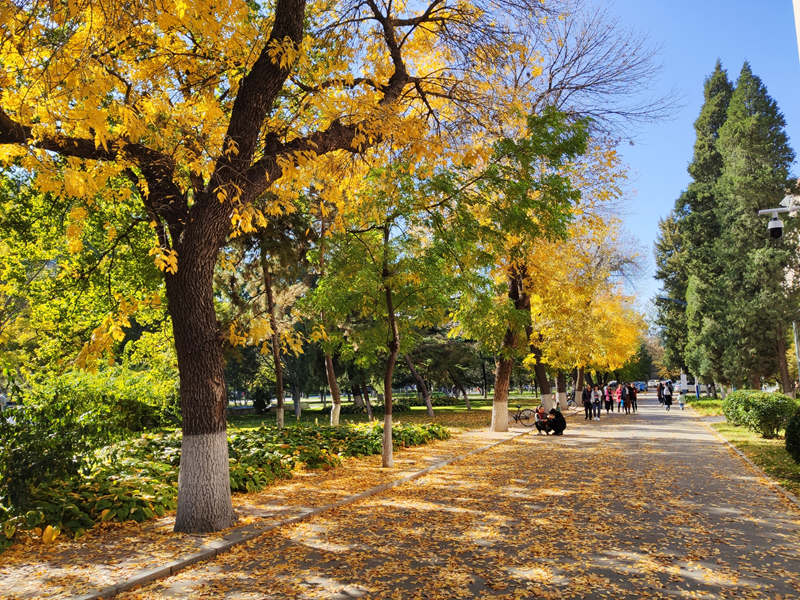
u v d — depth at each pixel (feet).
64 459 26.81
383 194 40.32
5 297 71.20
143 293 56.03
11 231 56.34
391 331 46.60
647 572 18.97
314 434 53.88
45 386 38.14
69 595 17.38
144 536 23.99
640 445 57.26
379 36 34.24
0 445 25.17
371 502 31.22
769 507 28.45
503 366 72.59
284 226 57.21
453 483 36.83
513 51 35.04
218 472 25.40
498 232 39.93
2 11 18.15
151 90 26.08
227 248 57.93
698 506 28.78
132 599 17.49
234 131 26.11
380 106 29.48
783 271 100.78
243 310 59.16
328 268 48.70
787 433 38.75
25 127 21.01
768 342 106.93
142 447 40.96
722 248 113.19
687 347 146.41
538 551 21.45
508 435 67.67
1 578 18.98
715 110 144.56
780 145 106.32
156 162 25.55
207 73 27.86
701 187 139.54
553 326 91.56
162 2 21.40
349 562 20.61
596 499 30.89
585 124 40.24
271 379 122.93
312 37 31.71
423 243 47.21
